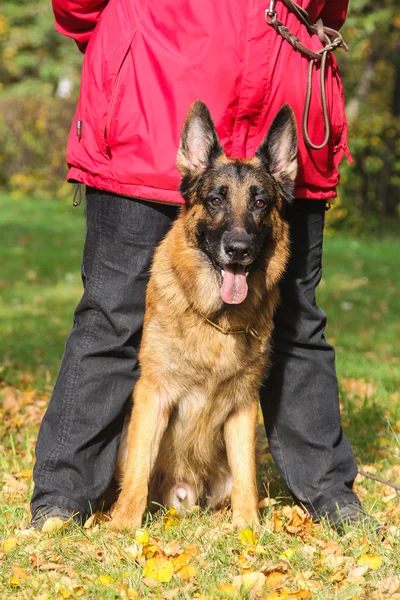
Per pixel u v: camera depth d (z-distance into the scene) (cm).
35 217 2023
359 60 2055
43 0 3072
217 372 372
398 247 1827
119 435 392
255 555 337
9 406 603
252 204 370
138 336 387
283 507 406
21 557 329
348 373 751
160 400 379
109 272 376
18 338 880
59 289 1239
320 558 333
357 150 1905
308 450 398
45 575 310
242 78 351
